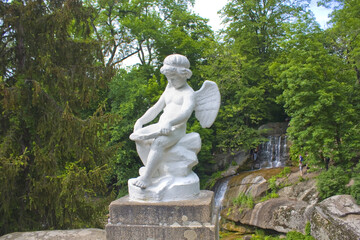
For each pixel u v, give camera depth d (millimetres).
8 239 5309
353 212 9961
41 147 8664
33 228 8258
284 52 19109
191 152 3988
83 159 8508
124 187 16062
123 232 3432
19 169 7496
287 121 22203
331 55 14398
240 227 13312
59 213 8031
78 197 8133
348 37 14016
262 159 19203
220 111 19328
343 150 12320
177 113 4004
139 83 16719
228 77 18562
